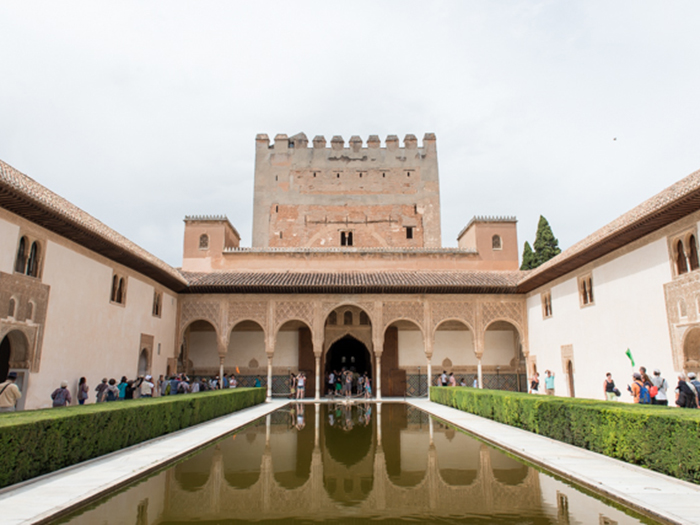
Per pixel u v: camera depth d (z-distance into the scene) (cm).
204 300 1836
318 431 976
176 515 432
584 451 695
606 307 1299
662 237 1075
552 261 1523
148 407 811
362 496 495
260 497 492
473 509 446
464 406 1348
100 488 496
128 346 1409
